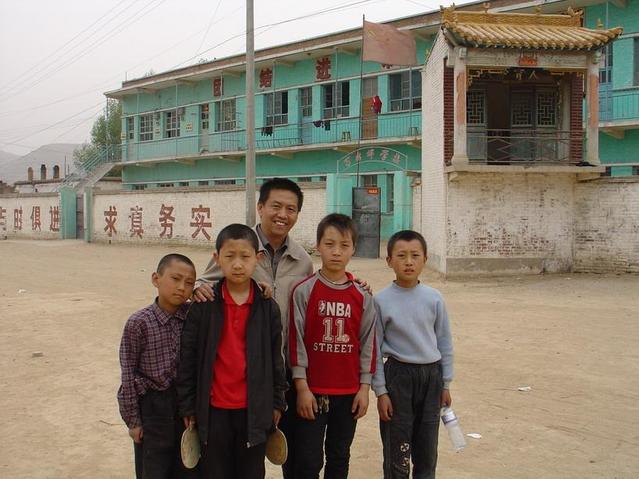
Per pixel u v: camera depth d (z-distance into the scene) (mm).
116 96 38406
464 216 15141
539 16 15883
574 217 15555
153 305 3738
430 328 4020
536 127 16344
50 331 9781
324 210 21438
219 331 3473
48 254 24703
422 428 4008
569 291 13148
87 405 6266
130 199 28578
